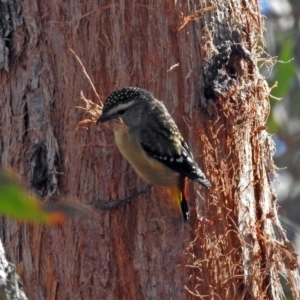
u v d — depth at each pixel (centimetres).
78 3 1016
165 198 975
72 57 1008
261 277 1038
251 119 1063
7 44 1027
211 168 995
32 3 1027
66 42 1013
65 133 996
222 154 1011
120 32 1006
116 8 1009
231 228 1010
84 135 988
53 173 985
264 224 1067
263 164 1096
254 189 1071
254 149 1073
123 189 975
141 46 1008
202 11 1017
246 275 1016
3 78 1031
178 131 982
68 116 998
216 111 1008
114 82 1002
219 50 1036
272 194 1123
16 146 1012
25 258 991
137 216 971
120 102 952
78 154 985
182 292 960
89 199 973
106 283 958
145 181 976
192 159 971
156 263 962
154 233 966
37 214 351
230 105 1021
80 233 968
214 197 994
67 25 1015
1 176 343
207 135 998
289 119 1853
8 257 997
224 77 1025
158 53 1007
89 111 988
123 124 956
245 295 1015
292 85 1842
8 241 1002
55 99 1009
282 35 1817
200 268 973
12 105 1023
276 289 1077
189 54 1012
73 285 965
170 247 966
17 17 1027
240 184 1027
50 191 980
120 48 1004
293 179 1769
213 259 983
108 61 1005
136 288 957
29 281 985
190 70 1008
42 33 1023
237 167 1025
